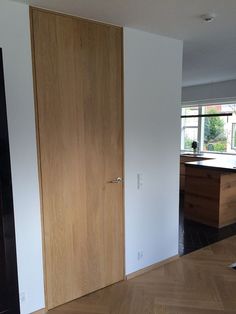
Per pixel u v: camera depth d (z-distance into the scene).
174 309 2.38
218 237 3.88
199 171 4.38
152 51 2.77
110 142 2.59
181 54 3.02
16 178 2.11
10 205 1.98
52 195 2.30
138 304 2.45
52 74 2.20
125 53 2.58
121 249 2.78
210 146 6.52
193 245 3.62
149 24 2.48
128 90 2.65
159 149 2.96
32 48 2.09
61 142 2.31
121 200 2.73
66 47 2.25
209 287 2.69
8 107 2.03
